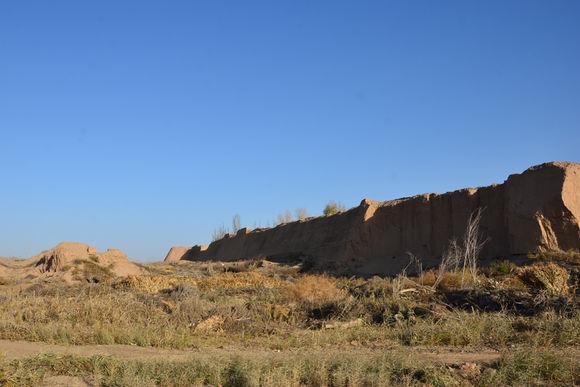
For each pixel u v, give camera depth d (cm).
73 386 1021
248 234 7475
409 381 974
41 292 2945
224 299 2362
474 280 2356
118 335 1548
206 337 1655
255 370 1023
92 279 3994
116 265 4428
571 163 3425
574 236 3206
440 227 4191
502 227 3694
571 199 3269
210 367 1072
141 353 1358
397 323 1712
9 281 3928
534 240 3288
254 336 1712
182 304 1967
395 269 4141
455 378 1001
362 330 1647
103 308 1859
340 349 1396
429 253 4172
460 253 3291
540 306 1806
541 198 3353
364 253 4725
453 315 1692
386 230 4659
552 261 2942
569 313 1692
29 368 1093
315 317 1975
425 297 2112
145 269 5100
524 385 968
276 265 5181
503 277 2434
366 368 1057
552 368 1025
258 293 2580
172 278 3559
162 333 1596
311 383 1018
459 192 4150
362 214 4941
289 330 1794
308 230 6097
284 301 2317
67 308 1886
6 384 1013
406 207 4566
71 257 4316
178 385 1033
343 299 2077
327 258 5169
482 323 1525
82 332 1566
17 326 1625
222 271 5188
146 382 1018
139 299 2217
